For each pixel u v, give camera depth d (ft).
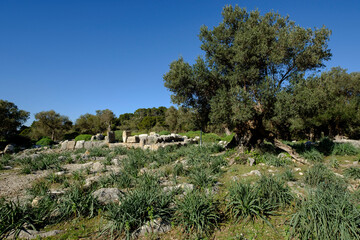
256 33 28.04
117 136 74.18
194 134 77.77
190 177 20.81
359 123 68.95
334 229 9.78
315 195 12.05
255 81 29.89
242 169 24.84
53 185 21.70
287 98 24.77
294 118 26.43
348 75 76.64
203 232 11.54
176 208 12.96
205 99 35.06
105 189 16.94
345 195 11.71
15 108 107.96
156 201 13.53
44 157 36.96
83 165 32.96
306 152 31.04
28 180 24.48
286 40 26.78
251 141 32.53
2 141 84.43
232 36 32.35
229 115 27.30
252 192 13.56
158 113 238.48
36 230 11.89
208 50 33.22
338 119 72.59
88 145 58.54
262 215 12.35
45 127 138.41
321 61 28.17
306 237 9.95
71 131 164.35
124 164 29.66
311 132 87.30
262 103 27.94
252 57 28.12
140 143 52.19
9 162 37.09
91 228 12.36
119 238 11.26
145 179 19.26
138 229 11.68
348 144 35.37
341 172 22.17
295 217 11.23
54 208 13.61
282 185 14.84
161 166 29.94
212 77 31.45
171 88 33.65
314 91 25.40
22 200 16.44
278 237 10.77
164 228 11.91
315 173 17.93
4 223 11.48
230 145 36.14
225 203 14.58
